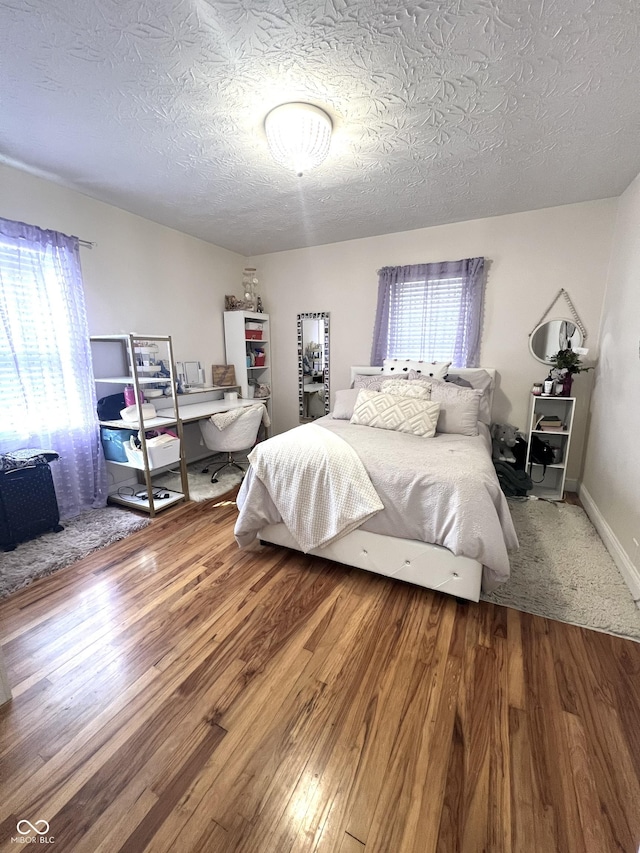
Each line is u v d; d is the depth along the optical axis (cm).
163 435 288
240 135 198
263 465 215
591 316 303
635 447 205
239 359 417
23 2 120
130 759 112
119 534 247
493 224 322
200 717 125
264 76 156
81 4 122
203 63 148
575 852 91
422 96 168
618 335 252
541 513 282
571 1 122
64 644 157
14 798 103
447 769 109
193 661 148
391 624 168
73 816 99
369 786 105
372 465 193
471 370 326
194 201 285
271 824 97
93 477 286
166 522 269
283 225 340
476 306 330
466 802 101
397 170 238
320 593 190
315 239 384
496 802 101
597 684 137
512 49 142
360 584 197
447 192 272
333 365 419
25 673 143
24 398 241
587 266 298
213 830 95
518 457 326
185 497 303
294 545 218
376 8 124
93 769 110
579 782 105
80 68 150
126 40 136
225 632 163
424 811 99
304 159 196
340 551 201
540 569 210
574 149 212
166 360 326
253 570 211
